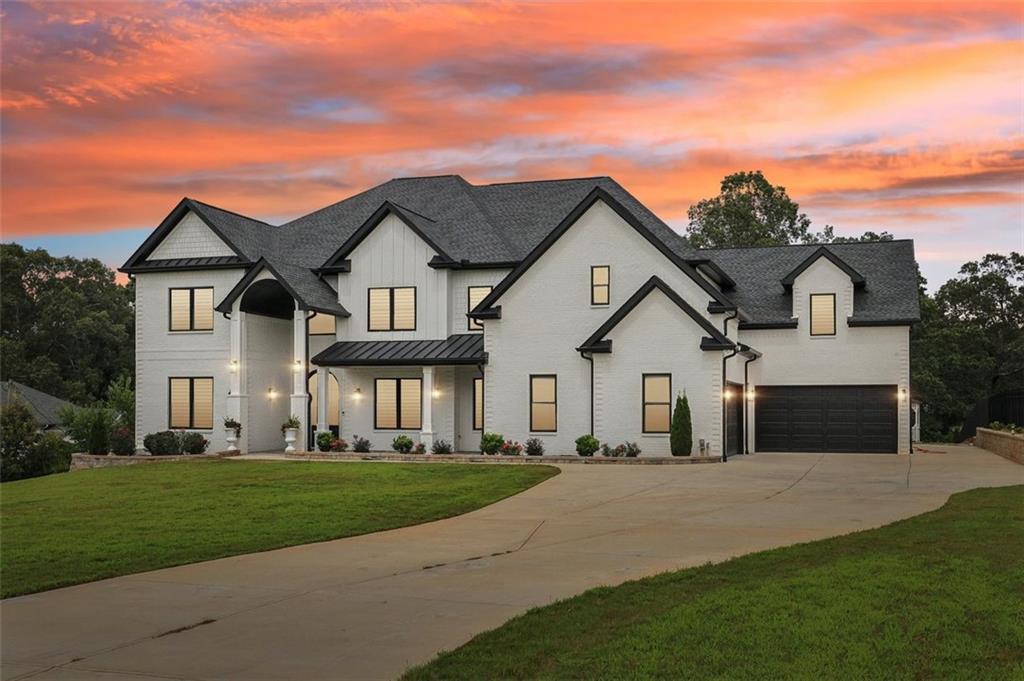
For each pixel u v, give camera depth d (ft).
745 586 34.76
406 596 35.32
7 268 242.17
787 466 89.10
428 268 112.98
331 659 27.35
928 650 26.55
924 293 223.10
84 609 34.17
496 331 105.91
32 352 241.76
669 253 101.14
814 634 28.09
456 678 24.99
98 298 259.19
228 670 26.45
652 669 25.12
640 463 91.86
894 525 50.08
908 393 111.96
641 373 98.73
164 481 81.30
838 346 114.11
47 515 61.36
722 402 96.07
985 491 65.31
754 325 115.96
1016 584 34.14
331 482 77.10
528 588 36.32
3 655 28.27
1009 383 212.84
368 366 111.04
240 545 48.06
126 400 158.81
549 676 24.93
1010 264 221.66
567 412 103.45
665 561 41.32
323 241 124.77
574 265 104.17
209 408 115.44
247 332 112.78
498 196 126.11
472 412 111.55
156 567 42.42
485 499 65.41
